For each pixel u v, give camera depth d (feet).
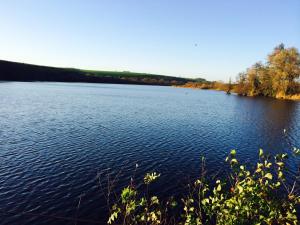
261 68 460.14
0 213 59.93
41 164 89.04
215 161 100.07
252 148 120.88
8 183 74.18
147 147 114.01
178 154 106.63
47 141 116.06
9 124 145.69
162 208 64.08
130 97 359.87
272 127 170.91
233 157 33.17
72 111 202.69
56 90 395.75
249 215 32.96
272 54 427.74
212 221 57.36
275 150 119.34
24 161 90.99
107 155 101.40
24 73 633.20
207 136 139.74
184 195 71.36
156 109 241.96
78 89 451.94
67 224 57.36
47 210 62.13
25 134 126.00
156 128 153.28
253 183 31.19
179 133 143.23
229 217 31.04
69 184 75.15
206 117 205.26
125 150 108.47
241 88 502.79
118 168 89.15
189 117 201.57
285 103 339.16
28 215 59.82
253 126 172.86
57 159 94.38
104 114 196.13
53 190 71.36
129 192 30.66
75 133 132.46
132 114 202.80
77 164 90.63
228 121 189.37
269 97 441.27
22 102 237.04
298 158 104.73
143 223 40.70
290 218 33.27
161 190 74.28
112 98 328.90
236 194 32.27
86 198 67.92
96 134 132.26
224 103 328.08
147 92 501.97
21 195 68.08
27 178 77.87
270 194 32.91
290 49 406.21
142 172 86.53
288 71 407.85
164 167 91.81
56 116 177.17
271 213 31.91
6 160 91.09
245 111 249.34
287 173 84.84
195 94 510.17
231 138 137.69
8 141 113.39
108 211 62.54
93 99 302.66
